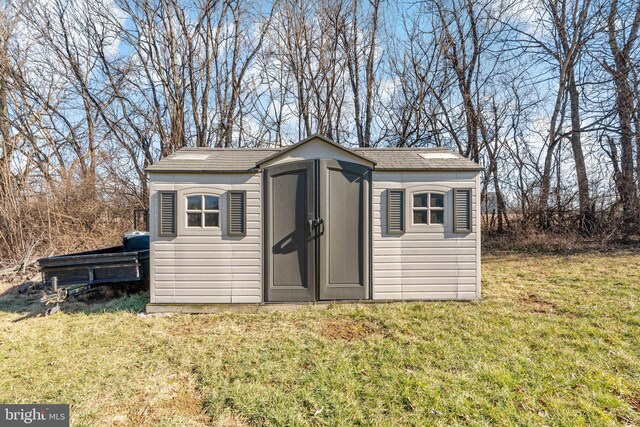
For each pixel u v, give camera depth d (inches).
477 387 95.7
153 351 124.3
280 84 491.5
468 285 179.0
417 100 456.4
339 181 175.9
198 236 171.0
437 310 163.6
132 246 225.6
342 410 86.7
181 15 429.1
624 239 337.1
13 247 313.7
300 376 104.4
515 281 218.7
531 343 124.6
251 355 119.4
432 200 180.1
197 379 105.3
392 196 177.8
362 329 143.7
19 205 327.0
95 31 446.0
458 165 180.4
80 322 157.2
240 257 172.1
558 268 251.4
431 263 179.2
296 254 174.1
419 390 94.4
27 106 383.6
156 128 454.3
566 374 101.5
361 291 176.4
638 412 84.1
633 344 122.1
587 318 148.9
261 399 92.3
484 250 342.0
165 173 169.5
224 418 86.4
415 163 184.7
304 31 456.4
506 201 406.0
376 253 177.8
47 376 106.9
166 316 164.7
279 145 492.1
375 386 97.7
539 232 363.9
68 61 440.5
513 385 96.3
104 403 93.1
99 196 391.5
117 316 165.2
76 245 340.2
